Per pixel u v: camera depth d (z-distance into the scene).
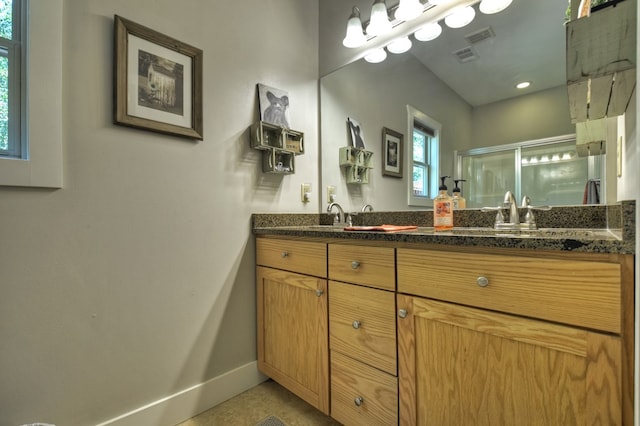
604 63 0.73
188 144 1.34
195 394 1.35
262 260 1.55
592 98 0.84
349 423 1.14
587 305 0.65
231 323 1.50
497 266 0.78
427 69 1.56
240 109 1.55
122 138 1.15
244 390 1.54
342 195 1.89
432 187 1.56
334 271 1.19
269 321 1.51
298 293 1.35
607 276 0.63
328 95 1.95
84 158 1.06
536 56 1.27
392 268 1.00
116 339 1.14
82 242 1.06
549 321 0.70
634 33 0.69
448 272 0.87
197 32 1.38
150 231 1.22
